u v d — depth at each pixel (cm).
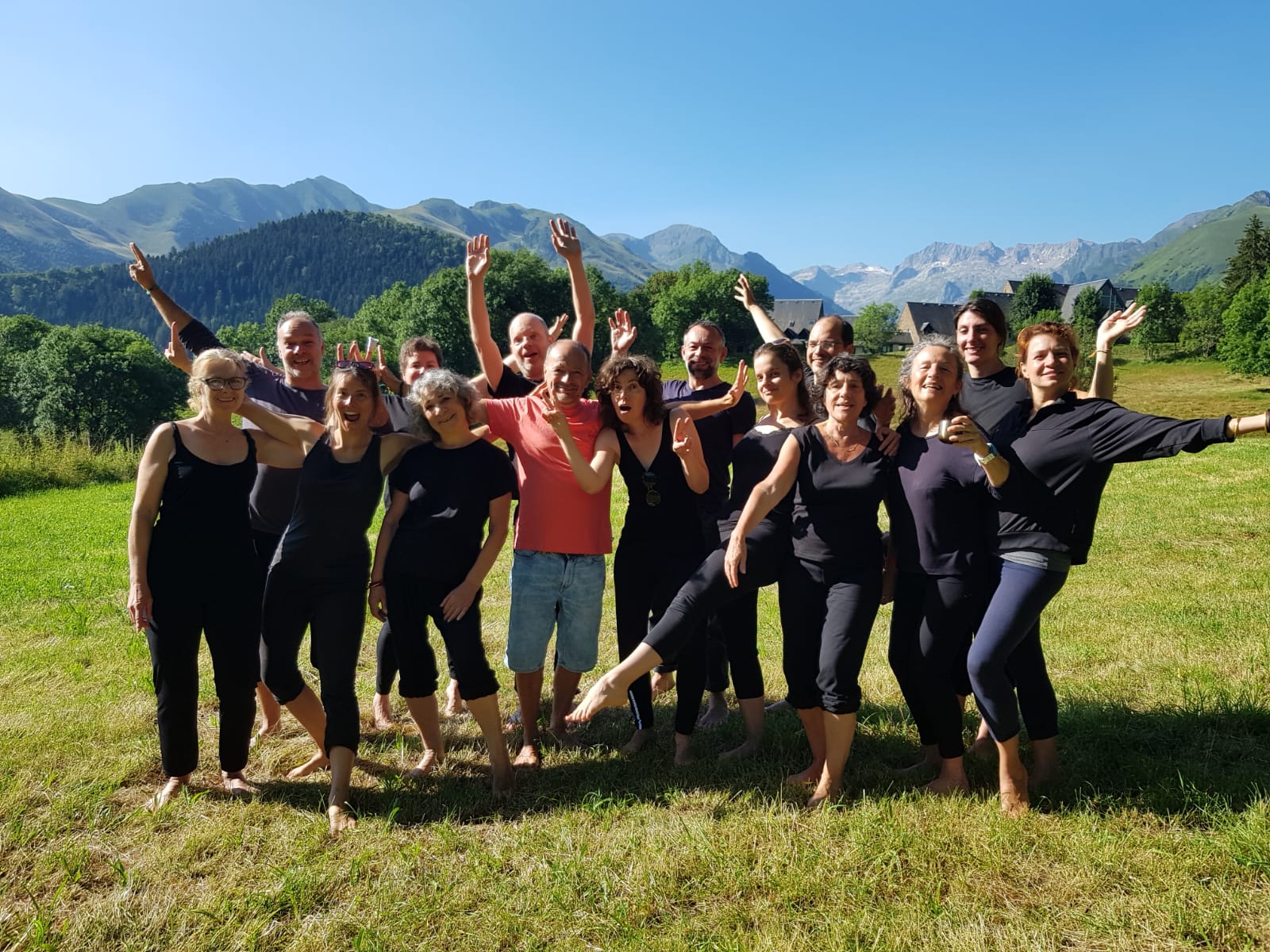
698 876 308
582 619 432
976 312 412
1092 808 345
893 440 377
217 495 375
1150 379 6019
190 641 375
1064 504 340
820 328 496
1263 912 270
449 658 389
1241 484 1282
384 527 410
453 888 304
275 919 291
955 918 277
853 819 344
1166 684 482
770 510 377
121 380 5144
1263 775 362
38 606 784
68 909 296
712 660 497
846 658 363
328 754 380
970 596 357
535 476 426
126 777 404
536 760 425
